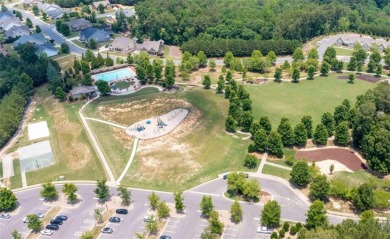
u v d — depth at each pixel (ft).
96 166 564.30
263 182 515.09
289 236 426.92
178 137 618.85
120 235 444.96
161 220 462.19
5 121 641.81
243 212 467.11
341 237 370.94
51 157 592.19
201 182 522.06
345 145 583.99
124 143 609.42
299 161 501.15
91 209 487.20
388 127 540.52
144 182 528.63
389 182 484.33
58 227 460.14
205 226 450.71
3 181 547.08
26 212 488.85
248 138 609.83
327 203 474.49
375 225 385.91
